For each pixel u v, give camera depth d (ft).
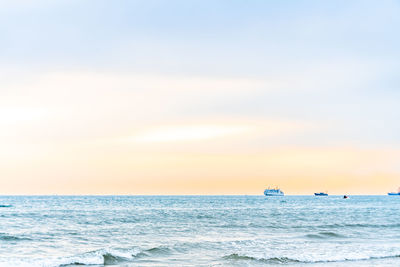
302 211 363.56
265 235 169.37
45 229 185.88
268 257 117.19
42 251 127.13
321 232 174.81
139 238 157.89
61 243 143.23
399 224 216.54
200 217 272.10
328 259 115.96
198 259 115.85
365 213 329.31
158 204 589.73
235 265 107.76
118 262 111.04
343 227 202.69
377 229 194.08
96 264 108.06
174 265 107.34
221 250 129.70
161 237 161.17
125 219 249.34
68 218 256.73
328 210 385.29
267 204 607.37
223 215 296.10
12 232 171.63
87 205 537.24
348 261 114.42
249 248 133.18
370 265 109.09
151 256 119.65
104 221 233.14
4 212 332.39
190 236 164.86
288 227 201.36
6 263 103.55
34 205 532.32
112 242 147.43
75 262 107.86
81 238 156.04
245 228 196.03
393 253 124.98
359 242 149.89
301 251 127.65
